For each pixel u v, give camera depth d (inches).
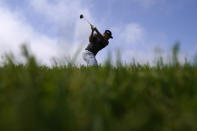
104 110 38.1
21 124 29.4
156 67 75.3
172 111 42.6
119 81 55.3
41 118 30.8
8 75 57.1
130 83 52.0
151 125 36.8
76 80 50.2
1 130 29.8
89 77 61.6
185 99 44.9
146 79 58.6
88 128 32.1
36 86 46.2
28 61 50.6
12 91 44.0
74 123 32.5
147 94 51.6
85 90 45.3
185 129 36.4
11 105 37.2
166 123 38.2
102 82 51.1
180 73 61.2
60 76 53.2
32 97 33.9
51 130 30.7
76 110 37.5
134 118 35.5
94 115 34.3
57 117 31.7
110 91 48.6
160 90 51.9
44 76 58.1
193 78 59.0
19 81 49.7
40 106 33.0
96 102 39.6
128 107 43.7
